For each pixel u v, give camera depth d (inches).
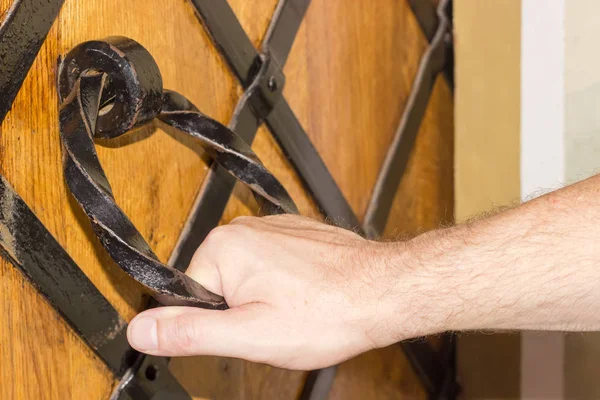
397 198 37.5
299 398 33.1
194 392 28.0
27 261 21.7
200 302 20.8
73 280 23.0
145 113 21.0
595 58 34.3
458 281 21.9
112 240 19.3
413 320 22.4
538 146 36.7
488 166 38.1
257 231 23.0
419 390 40.3
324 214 33.2
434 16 38.0
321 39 31.9
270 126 29.7
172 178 26.3
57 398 23.0
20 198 21.4
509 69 36.7
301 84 31.2
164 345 21.1
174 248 26.6
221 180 28.0
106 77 20.7
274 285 22.1
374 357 36.9
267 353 21.7
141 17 24.4
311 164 31.9
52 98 22.1
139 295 25.4
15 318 21.7
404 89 37.0
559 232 21.1
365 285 22.3
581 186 21.7
